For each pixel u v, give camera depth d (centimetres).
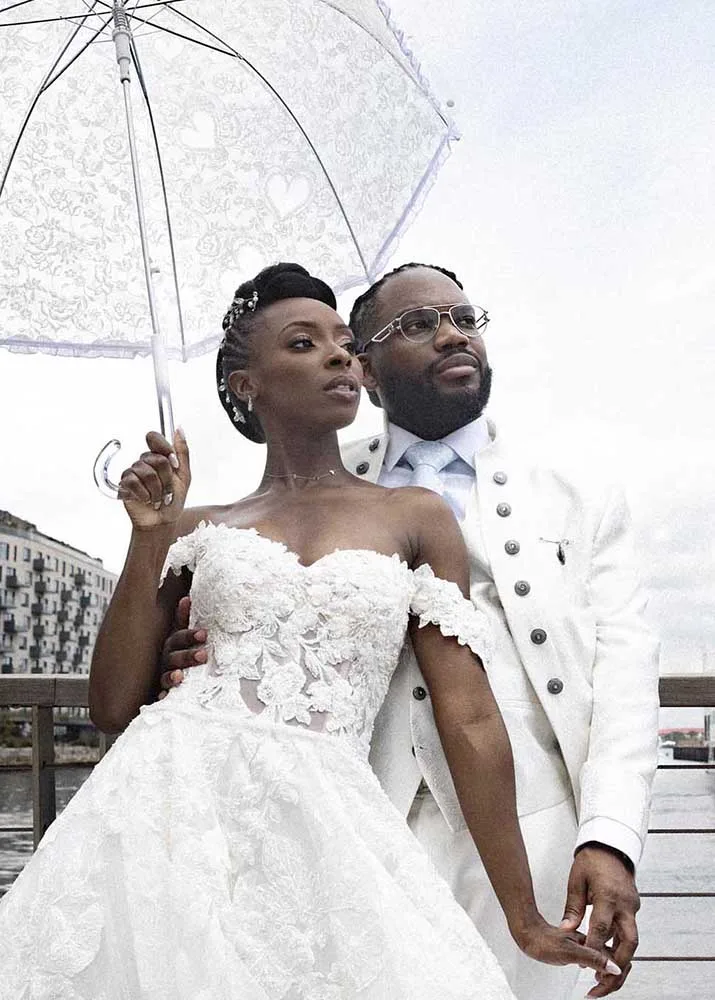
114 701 188
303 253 238
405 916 152
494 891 186
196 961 146
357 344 228
